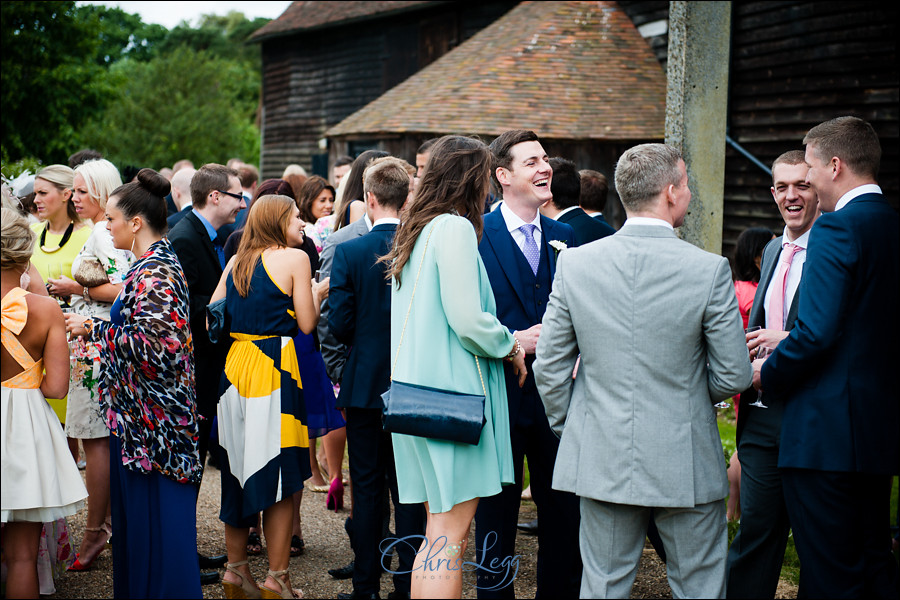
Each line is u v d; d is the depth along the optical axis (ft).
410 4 55.52
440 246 10.26
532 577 13.73
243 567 12.64
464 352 10.34
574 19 44.86
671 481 9.08
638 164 9.56
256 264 12.33
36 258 15.16
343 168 24.61
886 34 26.66
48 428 10.80
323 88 65.82
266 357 12.19
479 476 10.19
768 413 10.61
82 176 14.42
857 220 9.55
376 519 12.37
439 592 10.10
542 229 12.05
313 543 15.16
